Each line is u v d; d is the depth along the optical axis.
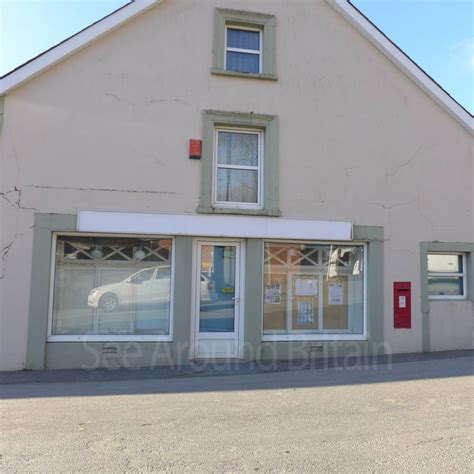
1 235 7.49
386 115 9.16
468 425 4.71
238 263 8.37
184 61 8.38
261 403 5.50
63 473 3.62
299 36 8.93
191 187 8.14
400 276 8.91
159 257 8.17
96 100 8.00
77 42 7.92
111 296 8.02
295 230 8.45
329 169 8.75
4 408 5.29
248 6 8.77
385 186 8.98
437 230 9.17
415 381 6.55
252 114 8.50
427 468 3.70
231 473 3.62
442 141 9.40
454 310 9.11
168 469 3.69
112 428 4.62
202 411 5.18
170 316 8.00
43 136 7.77
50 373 7.19
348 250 8.97
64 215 7.70
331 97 8.91
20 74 7.68
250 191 8.65
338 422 4.80
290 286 8.66
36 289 7.51
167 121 8.19
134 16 8.20
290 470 3.67
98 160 7.90
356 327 8.84
